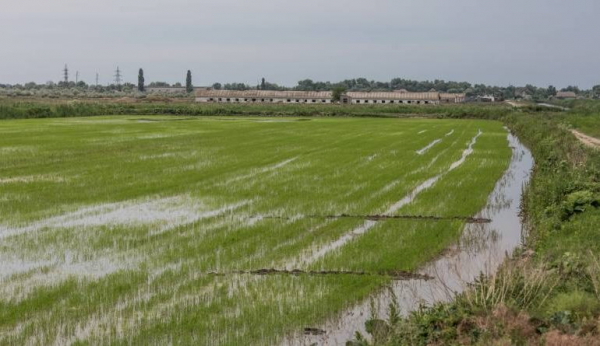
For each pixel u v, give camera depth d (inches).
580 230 655.1
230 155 1534.2
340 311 484.1
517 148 1871.3
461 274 580.1
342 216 834.8
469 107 4434.1
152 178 1144.8
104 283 544.7
